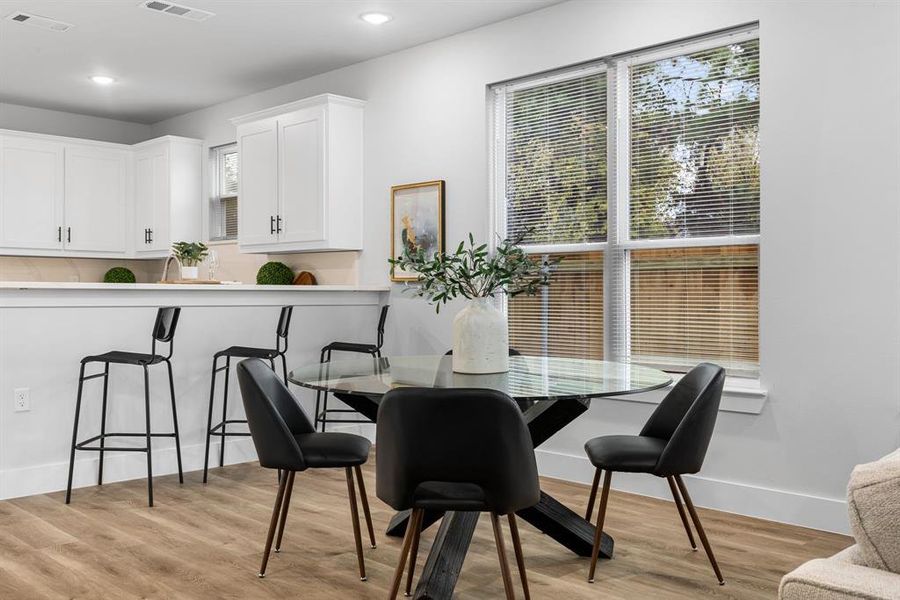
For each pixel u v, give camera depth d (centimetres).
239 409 483
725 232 388
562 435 442
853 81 337
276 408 286
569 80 448
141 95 652
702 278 396
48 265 699
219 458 473
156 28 487
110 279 710
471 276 299
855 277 337
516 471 219
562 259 452
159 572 289
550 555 309
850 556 129
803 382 352
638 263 420
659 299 412
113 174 707
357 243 554
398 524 331
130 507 377
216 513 367
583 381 270
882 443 330
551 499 317
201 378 465
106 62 558
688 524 314
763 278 365
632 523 354
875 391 332
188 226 693
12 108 681
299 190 555
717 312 391
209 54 539
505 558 227
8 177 640
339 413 534
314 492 406
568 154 448
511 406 214
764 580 282
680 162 404
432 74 511
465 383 266
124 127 751
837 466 342
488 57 480
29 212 652
